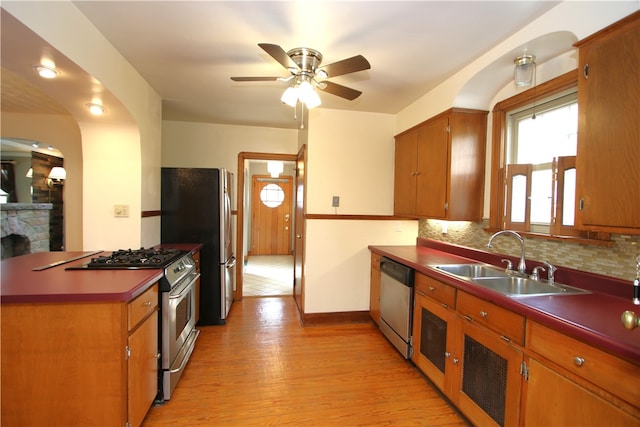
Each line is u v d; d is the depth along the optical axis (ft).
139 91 8.34
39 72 5.79
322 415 6.23
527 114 7.39
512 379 4.79
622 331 3.55
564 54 6.30
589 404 3.64
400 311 8.48
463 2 5.20
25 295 4.47
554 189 6.55
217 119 12.76
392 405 6.58
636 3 4.32
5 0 3.98
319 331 10.40
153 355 6.05
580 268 5.82
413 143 10.05
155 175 9.83
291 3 5.26
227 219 11.25
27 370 4.61
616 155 4.22
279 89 9.36
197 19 5.76
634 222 4.02
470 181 8.31
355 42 6.51
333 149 11.12
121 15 5.65
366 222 11.37
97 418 4.74
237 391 6.95
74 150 11.28
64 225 11.28
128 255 7.29
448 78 8.32
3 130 10.87
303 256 11.26
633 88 4.02
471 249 8.56
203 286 10.69
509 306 4.75
